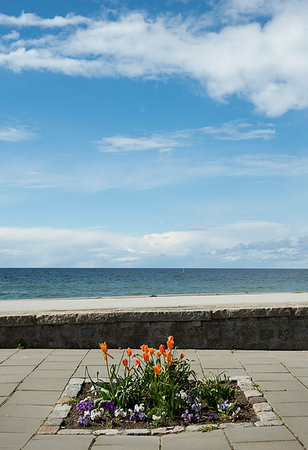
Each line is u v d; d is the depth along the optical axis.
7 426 3.76
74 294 29.72
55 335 6.89
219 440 3.42
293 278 61.19
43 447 3.32
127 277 63.28
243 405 4.20
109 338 6.87
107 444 3.39
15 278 57.69
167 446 3.34
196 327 6.88
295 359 6.12
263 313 6.89
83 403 4.13
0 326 6.86
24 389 4.73
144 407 4.09
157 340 6.86
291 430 3.58
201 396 4.27
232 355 6.40
